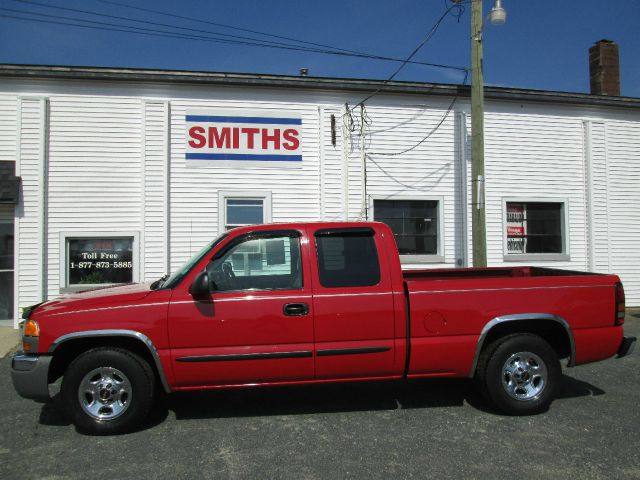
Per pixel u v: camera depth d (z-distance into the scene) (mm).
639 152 12133
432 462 3814
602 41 13625
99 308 4418
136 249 9836
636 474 3604
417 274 6188
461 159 11156
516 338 4809
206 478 3584
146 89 9992
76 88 9766
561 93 11547
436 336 4699
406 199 10922
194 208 10109
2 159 9500
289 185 10477
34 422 4742
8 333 8953
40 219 9516
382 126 10883
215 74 10086
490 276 6297
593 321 4918
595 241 11750
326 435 4363
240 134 10312
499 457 3893
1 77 9508
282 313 4508
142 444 4199
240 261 4680
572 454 3936
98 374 4422
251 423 4668
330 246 4754
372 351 4602
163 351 4406
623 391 5586
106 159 9812
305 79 10438
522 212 11641
